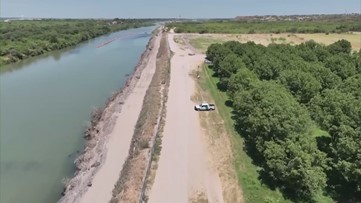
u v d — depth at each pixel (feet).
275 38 593.01
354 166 132.77
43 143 204.95
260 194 139.85
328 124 152.15
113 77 365.40
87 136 212.23
